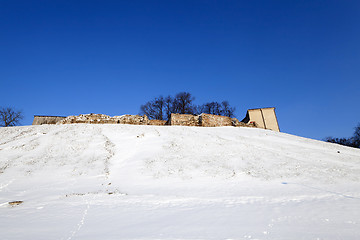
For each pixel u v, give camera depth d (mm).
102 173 14836
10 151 17500
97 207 8727
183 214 7742
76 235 5570
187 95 54938
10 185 12367
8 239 5234
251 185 12852
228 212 8000
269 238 5359
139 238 5352
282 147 21703
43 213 7824
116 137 22328
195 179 13953
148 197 10461
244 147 20359
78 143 19969
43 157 16859
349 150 23312
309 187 12344
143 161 16672
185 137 22766
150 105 53656
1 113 40562
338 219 7031
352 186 12492
